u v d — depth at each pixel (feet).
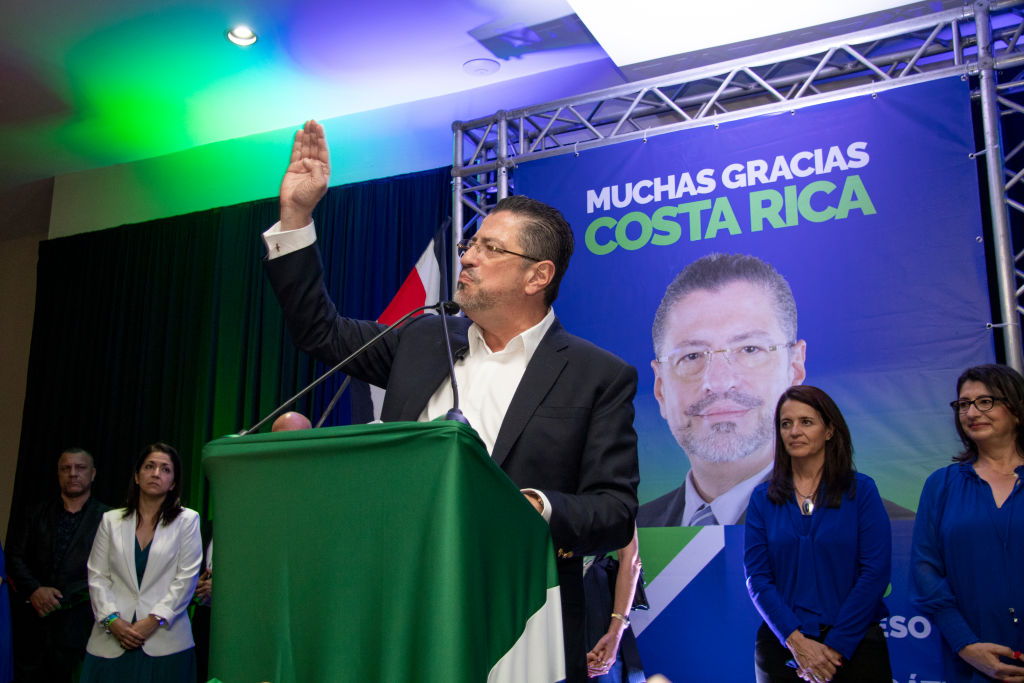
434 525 3.18
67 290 21.84
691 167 13.41
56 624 15.52
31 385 21.62
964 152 12.03
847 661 9.18
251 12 15.99
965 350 11.49
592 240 13.75
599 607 10.69
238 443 3.62
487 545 3.38
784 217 12.71
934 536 9.45
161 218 21.21
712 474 12.25
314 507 3.42
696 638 11.78
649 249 13.37
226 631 3.45
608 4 13.35
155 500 13.21
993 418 9.31
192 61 17.65
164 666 12.42
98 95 19.04
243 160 20.76
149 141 21.17
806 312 12.29
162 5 15.85
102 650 12.35
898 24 12.77
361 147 19.30
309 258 5.24
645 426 12.78
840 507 9.83
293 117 19.86
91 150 21.65
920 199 12.09
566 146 14.28
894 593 11.07
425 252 14.79
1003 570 8.78
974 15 12.41
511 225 5.38
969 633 8.71
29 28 16.60
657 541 12.28
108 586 12.82
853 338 11.98
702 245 13.08
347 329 5.54
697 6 13.30
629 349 13.14
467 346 5.48
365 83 18.35
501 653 3.41
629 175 13.75
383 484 3.31
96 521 16.31
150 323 20.39
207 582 14.08
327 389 17.70
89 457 16.75
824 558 9.66
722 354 12.57
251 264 19.36
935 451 11.31
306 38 16.75
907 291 11.88
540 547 3.89
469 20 16.06
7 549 16.25
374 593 3.24
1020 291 11.60
